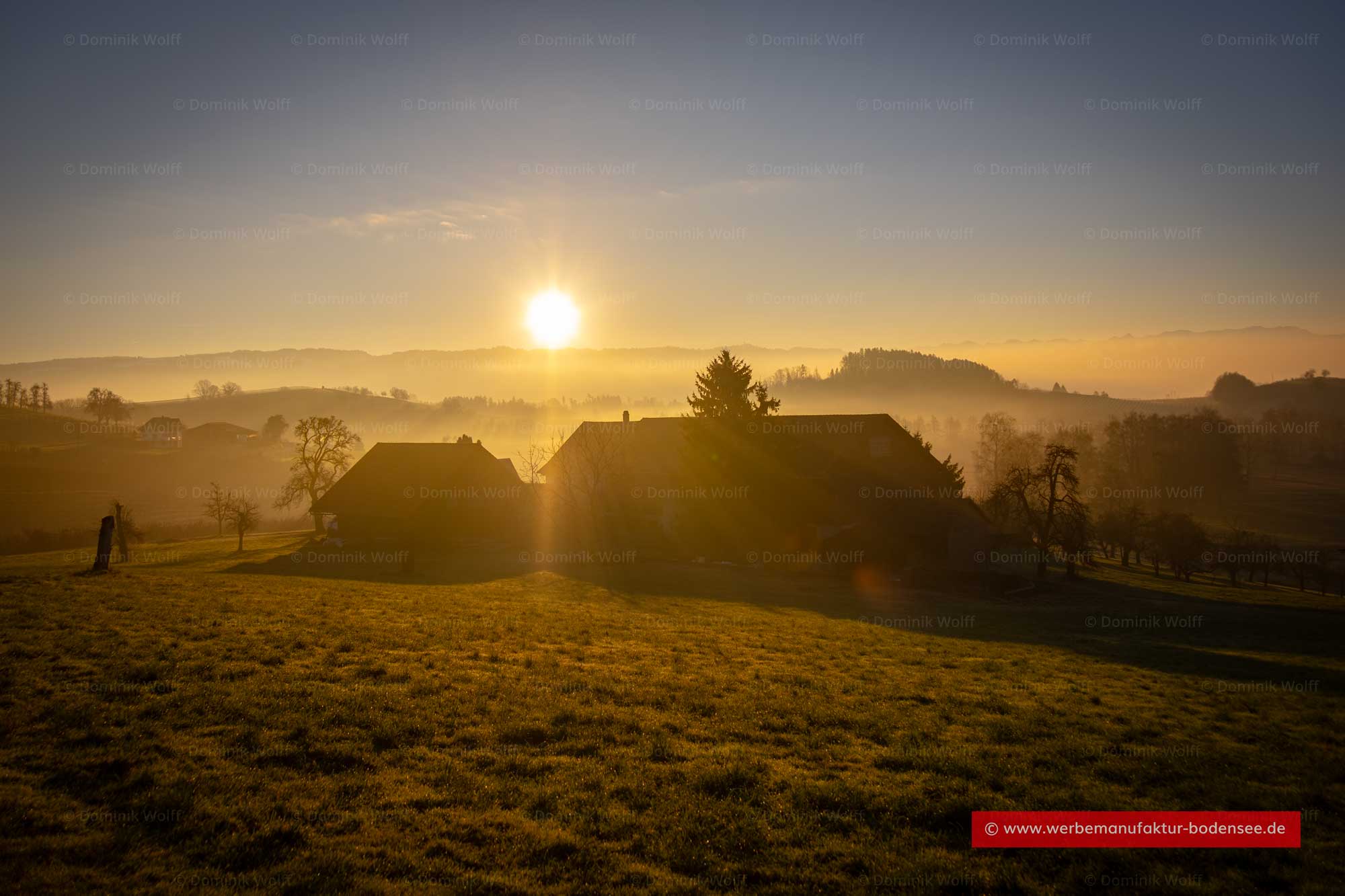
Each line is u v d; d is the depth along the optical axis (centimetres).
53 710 1170
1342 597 6197
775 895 835
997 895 860
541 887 823
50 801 922
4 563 5100
